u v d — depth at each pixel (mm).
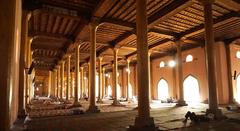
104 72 26438
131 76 24141
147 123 5195
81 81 24203
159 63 19469
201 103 13930
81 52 16281
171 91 17734
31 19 9797
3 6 3387
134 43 14125
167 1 8164
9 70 3277
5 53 3271
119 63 23531
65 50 16094
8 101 3191
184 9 8977
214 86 7324
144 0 5816
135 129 5141
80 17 9125
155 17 9188
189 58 16062
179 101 12734
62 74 19234
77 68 12484
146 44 5660
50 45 15156
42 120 7191
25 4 7645
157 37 13273
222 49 13609
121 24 9953
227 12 9281
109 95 28172
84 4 8539
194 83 15602
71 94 26078
